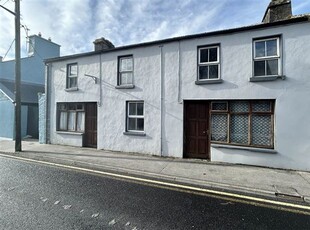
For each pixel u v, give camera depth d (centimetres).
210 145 815
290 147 701
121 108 994
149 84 926
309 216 396
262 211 414
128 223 358
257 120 759
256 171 670
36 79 1952
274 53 737
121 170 677
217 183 554
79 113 1148
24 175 618
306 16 676
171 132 876
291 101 702
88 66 1092
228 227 354
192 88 841
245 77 760
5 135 1452
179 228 347
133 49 967
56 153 922
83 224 351
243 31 766
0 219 363
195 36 829
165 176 612
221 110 812
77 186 532
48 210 399
